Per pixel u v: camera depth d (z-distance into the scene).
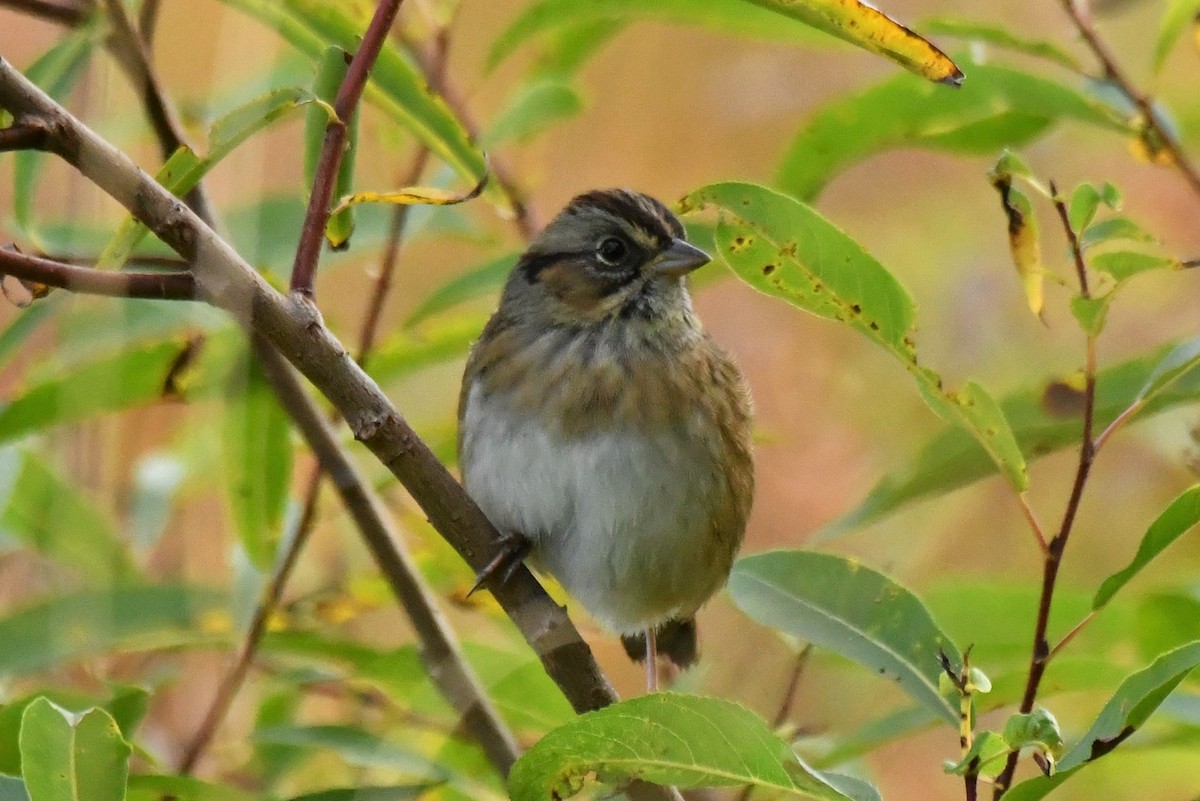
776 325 15.57
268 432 8.79
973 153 10.05
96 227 8.20
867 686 10.33
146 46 7.86
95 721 5.93
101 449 8.50
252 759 8.44
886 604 7.60
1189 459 10.23
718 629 11.13
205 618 8.59
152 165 8.88
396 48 10.02
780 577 7.76
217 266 6.38
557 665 7.53
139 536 9.15
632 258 9.72
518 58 14.66
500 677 8.62
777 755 6.21
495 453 9.52
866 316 7.05
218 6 9.07
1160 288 14.73
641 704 6.07
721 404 9.70
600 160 16.92
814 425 14.90
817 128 9.77
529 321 9.71
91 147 6.16
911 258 15.77
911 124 9.70
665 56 17.23
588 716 6.09
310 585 9.46
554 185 16.80
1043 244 15.30
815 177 9.92
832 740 8.82
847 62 17.25
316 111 7.25
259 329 6.61
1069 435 8.67
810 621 7.63
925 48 6.72
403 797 7.46
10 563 8.77
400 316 13.19
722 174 16.92
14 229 8.96
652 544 9.44
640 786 7.07
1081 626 6.64
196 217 6.38
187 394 8.62
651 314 9.65
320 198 6.66
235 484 8.80
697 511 9.51
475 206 12.86
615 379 9.43
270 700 8.82
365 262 13.27
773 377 15.24
